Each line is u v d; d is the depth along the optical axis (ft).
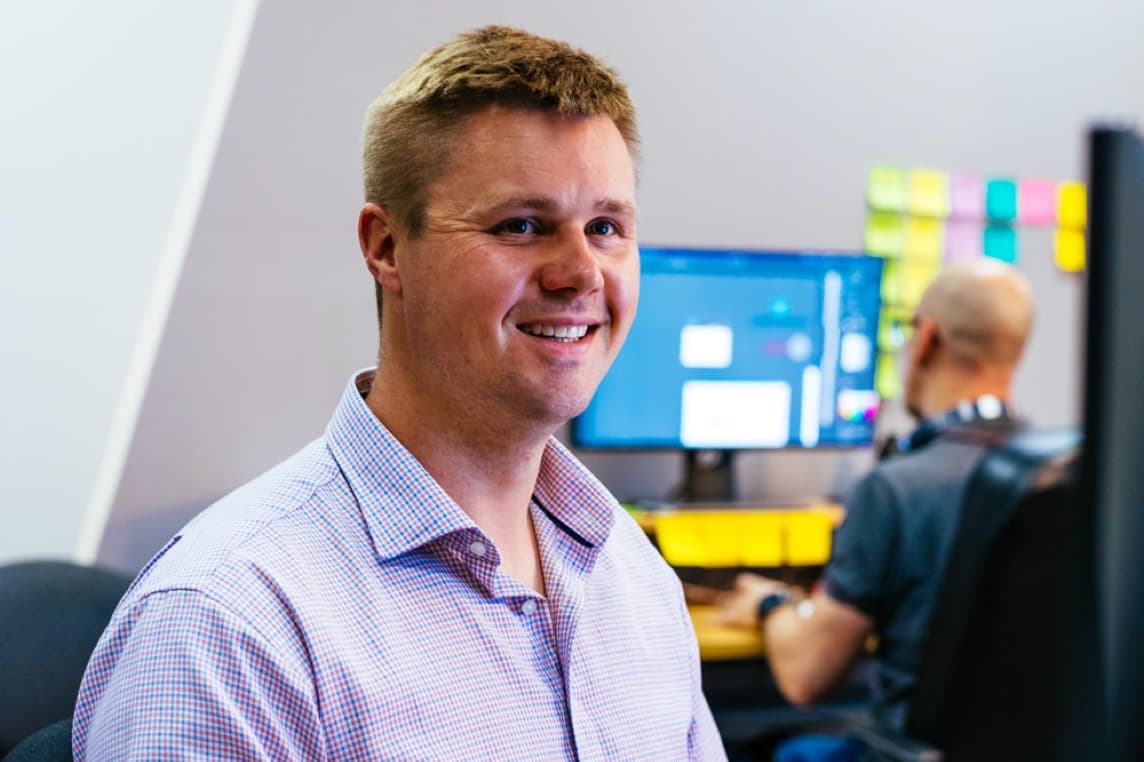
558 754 3.04
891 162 9.14
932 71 9.21
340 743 2.75
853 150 9.03
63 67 7.55
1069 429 4.50
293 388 7.90
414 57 7.97
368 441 3.09
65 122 7.57
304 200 7.85
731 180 8.73
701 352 8.16
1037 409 9.65
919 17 9.14
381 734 2.78
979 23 9.29
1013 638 4.41
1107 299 2.06
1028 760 4.42
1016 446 4.50
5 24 7.45
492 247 2.97
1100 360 2.08
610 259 3.12
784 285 8.25
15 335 7.58
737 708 7.79
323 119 7.84
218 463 7.80
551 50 3.04
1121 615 2.16
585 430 8.04
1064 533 2.28
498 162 2.96
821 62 8.91
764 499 8.95
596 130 3.04
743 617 6.98
